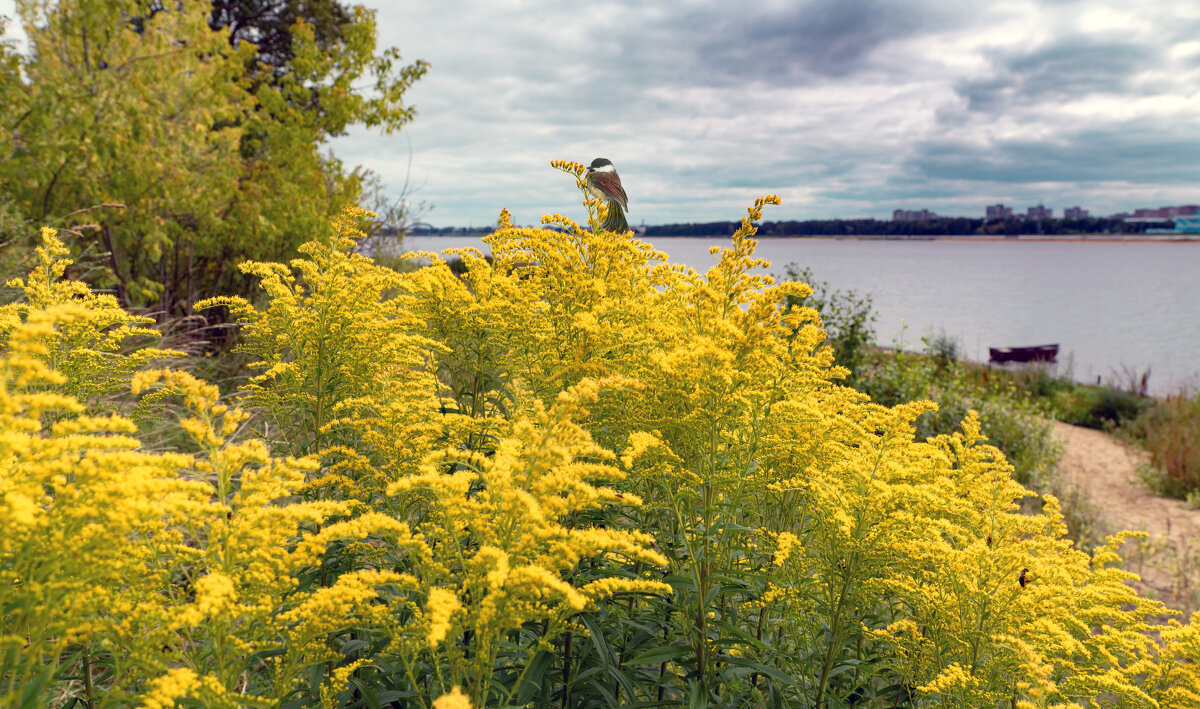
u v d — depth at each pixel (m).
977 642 2.59
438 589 1.75
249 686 2.58
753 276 3.14
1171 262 131.00
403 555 2.43
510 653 2.37
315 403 3.10
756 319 2.96
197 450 4.75
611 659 2.56
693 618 2.74
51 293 2.53
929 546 2.67
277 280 3.17
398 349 3.22
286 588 1.85
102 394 2.55
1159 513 9.18
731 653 2.98
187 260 10.09
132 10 8.56
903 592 2.74
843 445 3.21
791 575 2.92
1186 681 2.69
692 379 2.82
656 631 2.91
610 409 3.14
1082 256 162.25
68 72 7.80
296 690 2.40
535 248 3.53
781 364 3.14
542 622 2.61
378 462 3.00
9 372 1.50
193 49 9.38
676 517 2.92
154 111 8.66
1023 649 2.30
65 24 8.02
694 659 2.77
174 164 8.66
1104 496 9.87
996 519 2.92
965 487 3.31
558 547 1.89
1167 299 54.50
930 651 2.73
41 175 7.32
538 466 2.02
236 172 9.95
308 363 3.07
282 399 3.08
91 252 7.74
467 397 3.78
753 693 2.91
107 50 8.53
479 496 2.12
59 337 2.39
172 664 1.86
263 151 12.12
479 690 1.86
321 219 10.75
